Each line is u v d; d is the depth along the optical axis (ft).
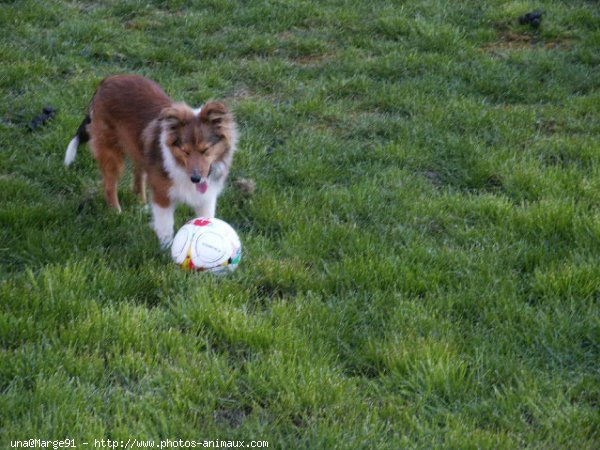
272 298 23.03
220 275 23.25
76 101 35.24
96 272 22.57
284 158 31.55
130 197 29.04
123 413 17.33
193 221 23.89
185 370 18.81
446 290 23.32
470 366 19.69
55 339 19.44
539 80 39.99
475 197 28.60
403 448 16.79
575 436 17.31
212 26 44.21
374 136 34.22
